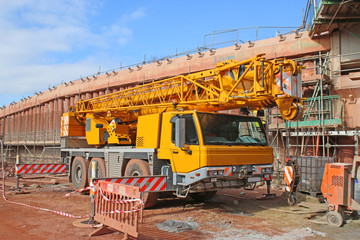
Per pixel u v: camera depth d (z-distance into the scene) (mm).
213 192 9531
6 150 36781
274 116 15922
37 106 34531
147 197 8172
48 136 31156
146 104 10922
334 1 12414
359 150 13562
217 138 7605
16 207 8617
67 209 8305
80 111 13312
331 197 6820
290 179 8836
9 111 40750
